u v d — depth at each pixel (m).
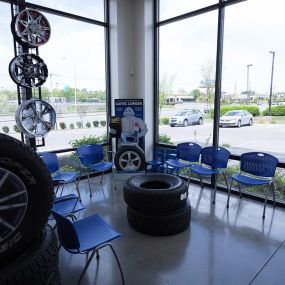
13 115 3.75
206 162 3.90
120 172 4.48
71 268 2.20
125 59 4.90
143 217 2.71
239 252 2.40
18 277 1.22
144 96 4.92
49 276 1.38
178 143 4.69
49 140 4.25
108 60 4.94
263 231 2.78
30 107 3.49
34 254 1.33
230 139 3.97
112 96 5.03
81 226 2.12
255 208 3.37
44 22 3.60
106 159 5.05
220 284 1.99
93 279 2.05
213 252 2.40
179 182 2.97
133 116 4.72
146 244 2.54
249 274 2.10
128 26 4.85
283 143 3.45
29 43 3.49
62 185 4.02
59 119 4.35
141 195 2.72
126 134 4.65
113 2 4.64
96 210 3.34
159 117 5.10
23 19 3.42
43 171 1.38
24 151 1.31
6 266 1.25
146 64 4.84
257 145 3.70
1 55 3.58
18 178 1.29
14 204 1.30
